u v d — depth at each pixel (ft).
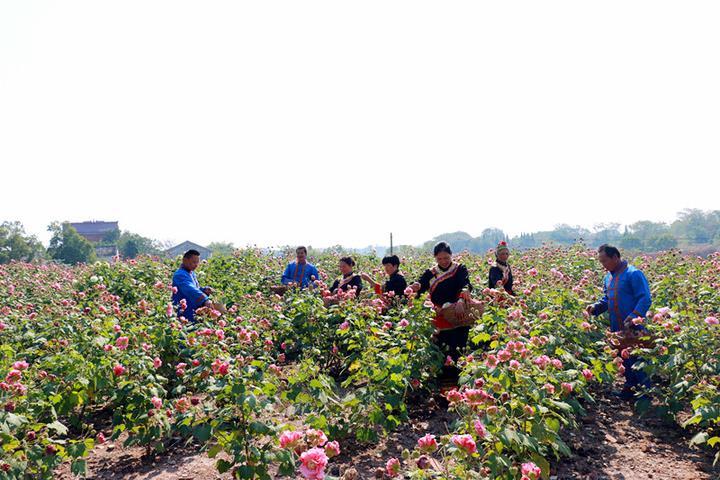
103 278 36.68
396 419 16.63
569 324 20.12
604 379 18.71
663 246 482.28
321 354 23.80
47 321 22.67
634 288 20.21
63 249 254.27
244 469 12.57
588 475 14.42
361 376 18.07
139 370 16.63
